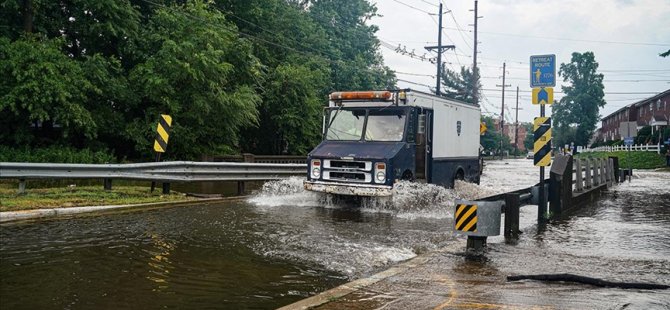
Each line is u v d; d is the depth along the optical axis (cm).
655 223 1099
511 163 6650
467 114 1728
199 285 582
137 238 820
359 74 4119
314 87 3238
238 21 3166
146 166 1314
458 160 1655
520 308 502
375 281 598
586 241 880
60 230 869
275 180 1673
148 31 2234
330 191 1278
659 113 6388
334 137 1397
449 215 1194
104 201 1177
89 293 538
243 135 3206
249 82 2708
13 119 1853
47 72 1727
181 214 1091
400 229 982
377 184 1240
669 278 630
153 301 521
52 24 2067
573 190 1562
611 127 9331
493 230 775
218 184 1895
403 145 1301
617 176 2488
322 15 4572
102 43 2208
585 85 9606
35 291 537
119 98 2067
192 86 2192
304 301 513
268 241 828
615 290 579
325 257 730
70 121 1841
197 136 2283
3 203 1044
